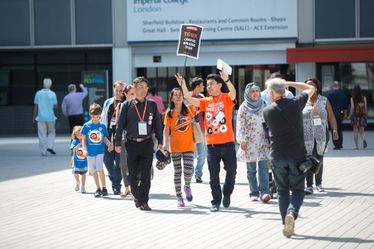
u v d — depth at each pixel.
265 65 29.20
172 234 9.17
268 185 11.70
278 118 8.77
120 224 9.98
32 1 29.66
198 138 14.20
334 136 12.95
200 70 29.58
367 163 17.09
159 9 28.86
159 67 29.81
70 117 22.47
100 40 29.47
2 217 10.83
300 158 8.81
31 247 8.55
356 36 28.34
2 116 31.88
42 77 31.56
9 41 29.83
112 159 13.07
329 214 10.40
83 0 29.41
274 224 9.73
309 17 28.38
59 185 14.52
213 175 10.87
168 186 14.04
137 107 11.20
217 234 9.12
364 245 8.27
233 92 10.75
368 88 29.02
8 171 17.22
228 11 28.45
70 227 9.86
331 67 29.12
